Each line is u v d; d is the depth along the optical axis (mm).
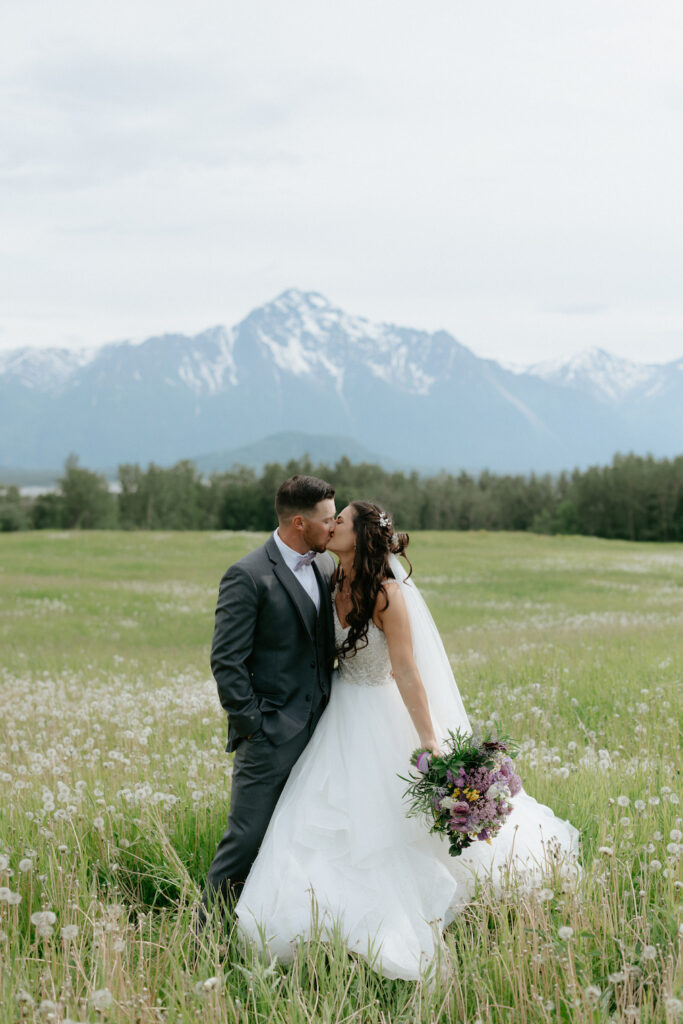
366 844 4070
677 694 8930
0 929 3871
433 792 4008
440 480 157250
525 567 37875
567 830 4863
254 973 3602
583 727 7801
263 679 4348
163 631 19688
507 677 10602
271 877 4102
